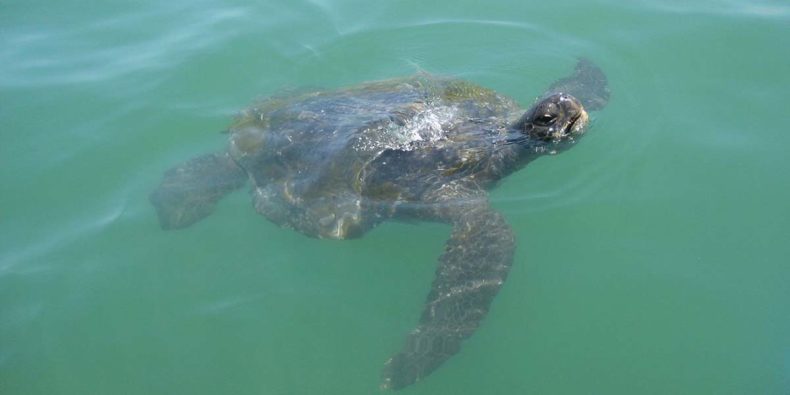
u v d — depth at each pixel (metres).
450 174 2.29
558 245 2.22
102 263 2.22
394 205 2.25
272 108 2.49
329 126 2.34
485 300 2.08
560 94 2.30
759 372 1.99
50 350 2.07
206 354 2.06
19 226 2.30
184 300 2.15
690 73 2.64
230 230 2.28
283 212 2.26
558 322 2.11
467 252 2.17
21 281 2.18
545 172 2.37
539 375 2.03
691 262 2.16
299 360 2.05
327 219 2.22
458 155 2.30
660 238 2.21
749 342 2.03
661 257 2.18
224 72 2.78
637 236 2.21
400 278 2.19
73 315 2.12
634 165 2.36
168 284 2.18
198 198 2.35
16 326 2.10
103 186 2.41
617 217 2.25
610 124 2.47
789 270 2.13
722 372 2.00
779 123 2.44
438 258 2.20
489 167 2.31
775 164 2.33
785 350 2.02
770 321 2.06
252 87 2.73
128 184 2.42
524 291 2.16
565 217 2.26
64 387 2.03
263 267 2.21
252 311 2.12
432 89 2.47
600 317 2.10
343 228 2.22
